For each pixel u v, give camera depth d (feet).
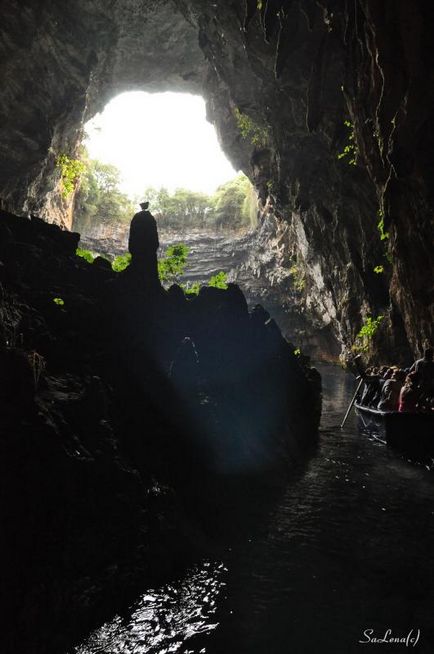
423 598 15.40
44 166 71.10
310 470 28.50
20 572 11.57
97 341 21.83
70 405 16.08
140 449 18.43
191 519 18.34
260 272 134.00
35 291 21.98
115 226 140.36
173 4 61.72
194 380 24.11
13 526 11.82
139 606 13.78
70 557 13.05
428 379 33.04
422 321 47.47
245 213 147.13
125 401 19.86
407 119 33.30
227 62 58.95
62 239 28.07
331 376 82.79
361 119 42.75
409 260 44.75
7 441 12.50
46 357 18.40
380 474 28.19
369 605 14.92
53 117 64.80
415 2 29.14
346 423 44.01
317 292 99.71
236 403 26.55
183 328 27.58
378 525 20.99
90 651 11.93
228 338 28.68
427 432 30.01
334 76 46.32
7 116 59.57
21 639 10.84
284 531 19.98
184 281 147.43
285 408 31.60
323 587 15.87
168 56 72.84
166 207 153.17
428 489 25.66
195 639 12.82
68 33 57.72
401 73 32.94
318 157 60.90
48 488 13.19
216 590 15.19
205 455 21.86
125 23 63.72
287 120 59.57
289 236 103.81
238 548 18.10
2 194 66.49
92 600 12.84
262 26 45.44
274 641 13.01
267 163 75.51
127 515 15.24
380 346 64.03
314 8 40.52
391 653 12.67
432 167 34.60
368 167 45.34
